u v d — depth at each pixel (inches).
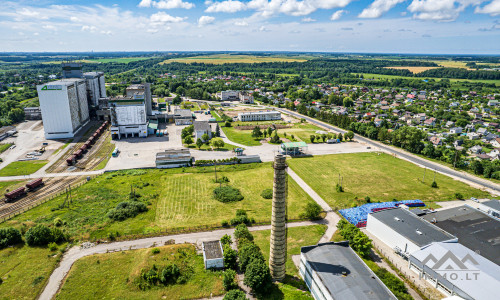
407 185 5049.2
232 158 6028.5
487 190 4891.7
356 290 2337.6
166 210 4131.4
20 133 7805.1
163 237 3518.7
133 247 3329.2
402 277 2920.8
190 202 4367.6
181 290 2719.0
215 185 4960.6
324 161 6195.9
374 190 4842.5
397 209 3838.6
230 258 2957.7
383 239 3511.3
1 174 5255.9
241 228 3437.5
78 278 2834.6
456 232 3440.0
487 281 2610.7
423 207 4293.8
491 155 6624.0
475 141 7632.9
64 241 3412.9
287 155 6584.6
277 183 2608.3
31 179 5098.4
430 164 6107.3
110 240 3447.3
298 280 2874.0
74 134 7647.6
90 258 3117.6
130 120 7628.0
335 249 2898.6
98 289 2709.2
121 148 6830.7
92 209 4101.9
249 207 4244.6
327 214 4097.0
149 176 5300.2
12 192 4367.6
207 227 3720.5
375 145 7426.2
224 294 2679.6
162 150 6712.6
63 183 4963.1
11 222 3750.0
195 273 2930.6
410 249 3164.4
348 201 4451.3
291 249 3331.7
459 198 4584.2
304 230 3700.8
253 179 5236.2
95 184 4913.9
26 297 2608.3
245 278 2714.1
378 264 3110.2
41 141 7185.0
